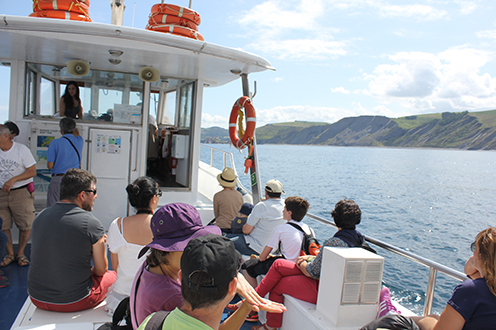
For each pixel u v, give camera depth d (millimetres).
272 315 2533
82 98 5059
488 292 1536
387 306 2109
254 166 4832
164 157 6551
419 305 7629
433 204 31359
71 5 3840
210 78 5496
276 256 2955
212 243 1150
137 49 3920
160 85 6191
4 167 3633
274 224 3539
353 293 2021
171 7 4066
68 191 2377
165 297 1468
